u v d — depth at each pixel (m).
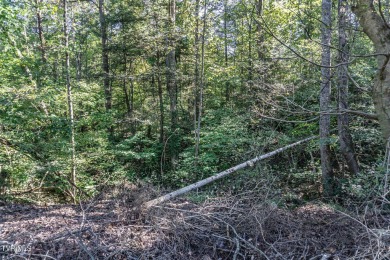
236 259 3.34
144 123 13.34
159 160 12.52
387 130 3.04
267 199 4.86
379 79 3.07
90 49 18.97
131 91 17.22
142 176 11.38
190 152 11.22
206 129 12.17
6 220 4.46
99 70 15.26
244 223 3.95
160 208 4.39
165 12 12.39
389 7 3.31
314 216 4.34
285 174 8.43
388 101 3.00
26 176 7.20
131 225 4.05
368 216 3.98
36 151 7.31
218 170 10.07
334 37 6.34
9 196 6.89
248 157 9.10
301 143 8.96
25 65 7.72
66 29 8.03
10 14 6.27
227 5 11.08
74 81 9.31
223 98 15.57
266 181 5.97
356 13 3.24
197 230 3.89
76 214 4.71
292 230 3.84
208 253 3.46
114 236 3.74
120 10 12.95
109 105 14.08
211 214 4.23
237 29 14.06
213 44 14.36
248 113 10.16
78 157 8.34
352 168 7.34
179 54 13.79
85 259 3.26
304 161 9.64
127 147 11.23
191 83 13.44
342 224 3.91
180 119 14.46
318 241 3.54
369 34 3.11
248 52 12.51
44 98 7.27
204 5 11.76
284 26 9.45
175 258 3.36
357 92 7.61
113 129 13.97
